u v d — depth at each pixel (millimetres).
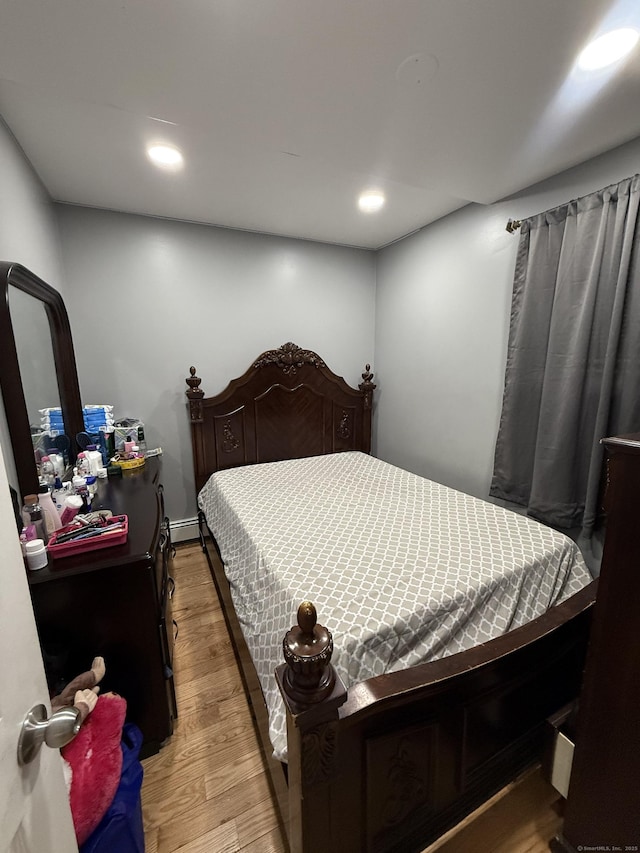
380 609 1102
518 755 1148
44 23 903
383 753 853
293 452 3100
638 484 724
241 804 1177
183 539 2898
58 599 1106
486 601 1230
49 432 1711
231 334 2838
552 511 1866
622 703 802
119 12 880
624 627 779
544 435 1878
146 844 1072
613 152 1579
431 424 2809
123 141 1593
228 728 1428
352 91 1183
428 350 2773
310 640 729
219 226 2682
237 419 2861
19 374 1274
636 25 942
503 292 2176
